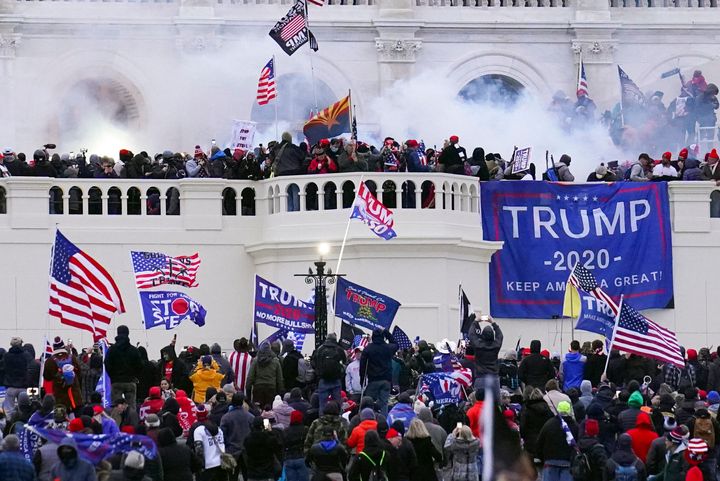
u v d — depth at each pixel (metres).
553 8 86.12
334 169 66.12
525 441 46.44
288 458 44.12
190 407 49.00
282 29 73.88
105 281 50.22
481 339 52.69
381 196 65.44
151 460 40.28
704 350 59.44
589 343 57.78
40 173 65.31
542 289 67.38
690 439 44.03
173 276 57.66
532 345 52.53
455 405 49.28
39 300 64.75
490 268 67.25
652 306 67.62
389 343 51.91
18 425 43.78
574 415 48.50
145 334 65.12
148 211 66.44
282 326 57.31
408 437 42.31
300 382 53.75
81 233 65.50
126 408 47.41
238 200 66.81
